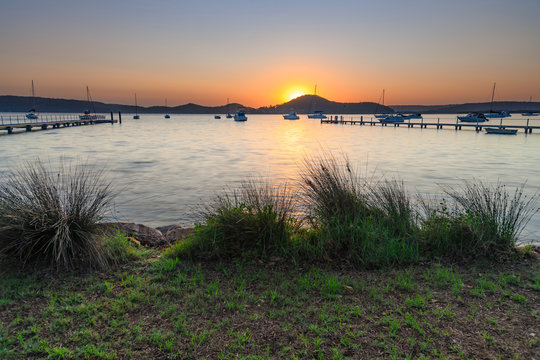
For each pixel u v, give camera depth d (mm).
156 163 20484
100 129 67062
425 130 63062
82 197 4730
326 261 4523
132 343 2799
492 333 2893
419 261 4539
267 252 4695
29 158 22312
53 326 3006
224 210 5105
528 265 4375
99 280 3936
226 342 2814
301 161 21500
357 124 98875
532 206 9891
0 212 4379
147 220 9102
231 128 80812
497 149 28938
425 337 2854
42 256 4320
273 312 3262
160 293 3646
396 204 5387
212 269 4316
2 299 3426
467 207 5418
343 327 3016
